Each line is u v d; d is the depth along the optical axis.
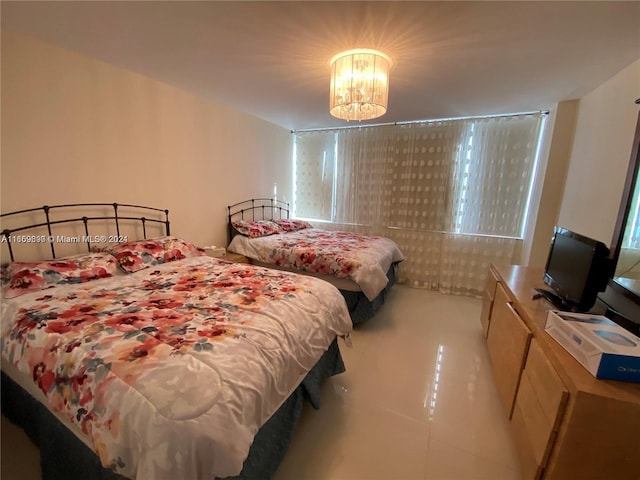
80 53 2.01
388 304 3.46
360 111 2.17
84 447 1.11
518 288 1.91
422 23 1.53
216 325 1.29
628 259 1.55
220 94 2.85
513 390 1.53
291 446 1.50
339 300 1.88
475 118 3.46
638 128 1.58
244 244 3.32
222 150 3.30
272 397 1.16
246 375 1.06
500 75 2.19
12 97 1.74
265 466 1.23
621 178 1.86
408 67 2.07
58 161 1.98
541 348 1.29
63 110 1.97
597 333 1.09
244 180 3.68
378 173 4.07
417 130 3.75
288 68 2.17
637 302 1.41
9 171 1.77
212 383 0.96
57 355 1.10
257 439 1.19
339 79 1.92
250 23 1.58
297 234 3.81
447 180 3.70
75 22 1.61
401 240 4.08
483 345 2.54
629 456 0.93
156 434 0.82
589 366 1.02
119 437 0.85
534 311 1.55
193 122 2.91
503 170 3.43
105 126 2.21
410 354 2.39
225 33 1.69
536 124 3.20
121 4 1.43
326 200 4.51
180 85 2.62
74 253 2.12
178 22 1.59
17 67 1.74
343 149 4.26
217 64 2.13
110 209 2.31
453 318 3.09
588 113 2.45
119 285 1.80
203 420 0.86
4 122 1.72
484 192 3.53
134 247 2.23
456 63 2.00
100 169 2.21
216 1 1.40
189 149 2.91
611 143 2.03
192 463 0.82
